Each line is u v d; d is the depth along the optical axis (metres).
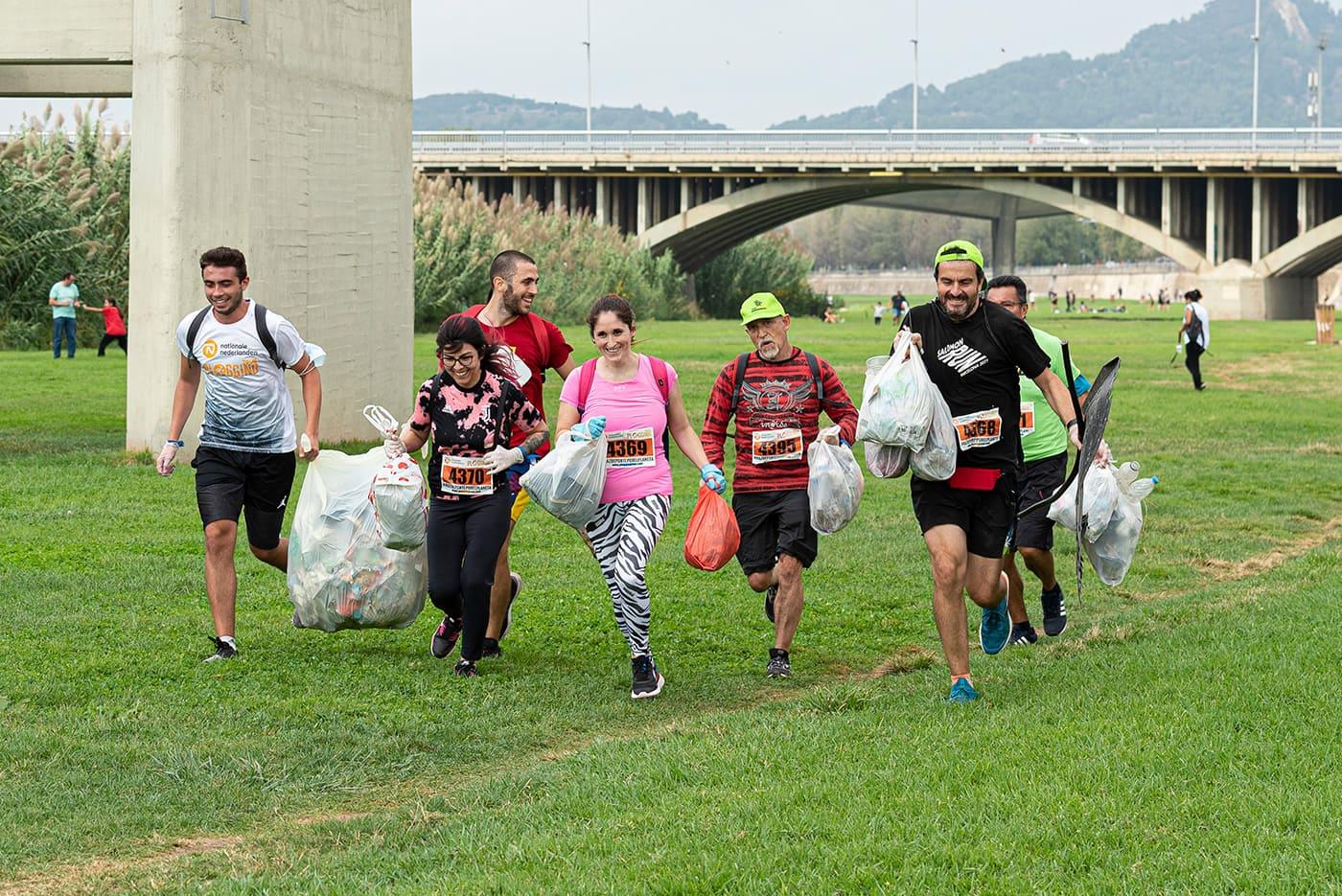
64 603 11.55
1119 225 96.88
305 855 6.41
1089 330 73.62
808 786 6.88
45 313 44.16
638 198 101.62
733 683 9.79
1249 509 17.69
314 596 10.02
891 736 7.83
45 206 43.94
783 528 10.00
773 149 98.25
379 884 5.93
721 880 5.72
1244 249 100.88
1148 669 9.35
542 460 9.30
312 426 10.27
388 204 22.28
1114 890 5.61
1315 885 5.62
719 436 10.07
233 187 19.42
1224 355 48.16
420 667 9.97
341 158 21.23
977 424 8.80
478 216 70.19
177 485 17.55
